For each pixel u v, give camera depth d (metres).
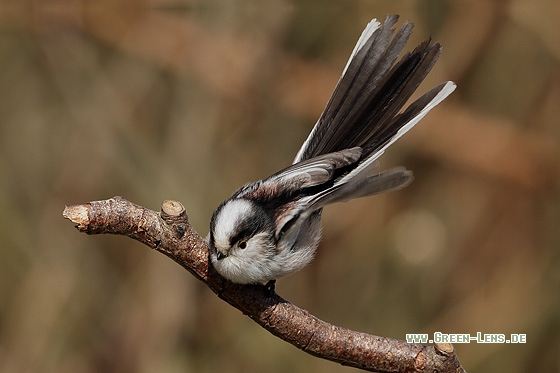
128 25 12.34
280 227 6.66
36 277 12.07
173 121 12.20
